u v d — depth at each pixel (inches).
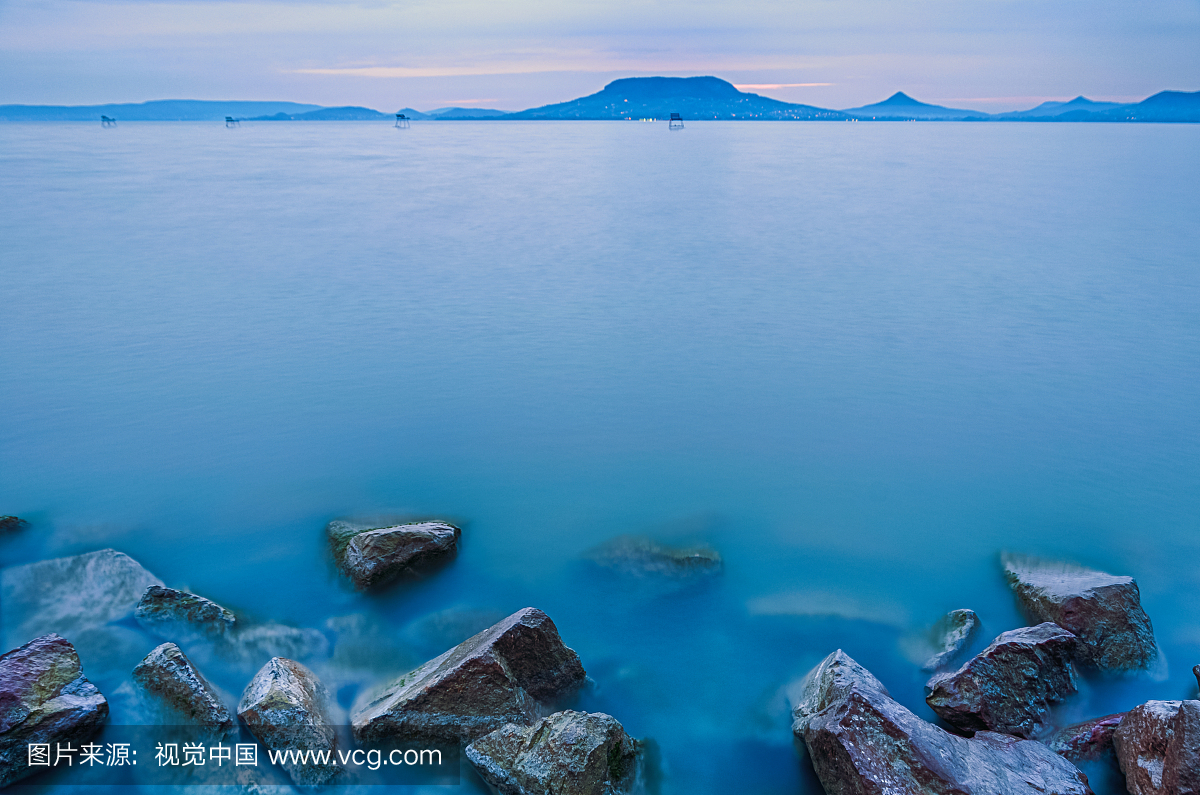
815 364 674.8
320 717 271.0
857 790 232.2
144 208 1633.9
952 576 377.1
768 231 1393.9
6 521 397.7
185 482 459.5
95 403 573.0
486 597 359.6
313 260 1113.4
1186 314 824.3
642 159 3501.5
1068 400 592.1
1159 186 2148.1
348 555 367.2
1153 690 294.4
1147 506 439.2
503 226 1441.9
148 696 281.1
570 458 498.6
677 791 260.5
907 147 4682.6
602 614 350.3
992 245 1242.0
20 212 1536.7
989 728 267.9
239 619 335.6
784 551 399.5
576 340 741.3
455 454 503.2
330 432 531.5
